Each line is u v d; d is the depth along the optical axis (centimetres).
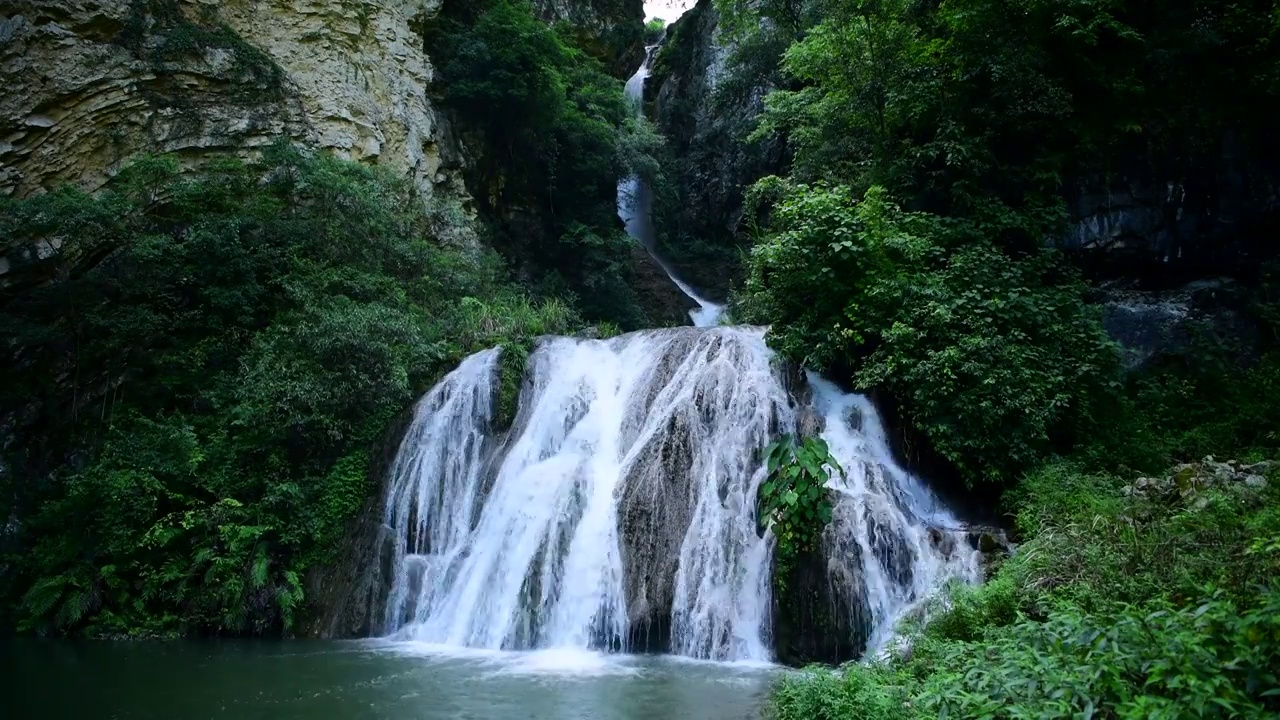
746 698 844
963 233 1415
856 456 1215
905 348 1255
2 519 1389
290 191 1869
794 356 1357
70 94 1722
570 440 1415
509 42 2519
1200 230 1452
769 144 2986
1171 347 1388
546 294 2605
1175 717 423
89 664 1030
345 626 1246
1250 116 1447
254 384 1422
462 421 1466
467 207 2470
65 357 1570
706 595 1107
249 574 1257
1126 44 1527
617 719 769
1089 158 1491
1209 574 673
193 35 1927
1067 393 1195
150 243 1561
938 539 1054
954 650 674
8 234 1541
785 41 2747
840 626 998
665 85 3872
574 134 2783
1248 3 1461
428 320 1748
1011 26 1552
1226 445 1228
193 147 1870
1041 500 1070
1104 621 601
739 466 1226
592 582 1162
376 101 2269
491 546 1277
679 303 3056
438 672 970
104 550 1290
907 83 1570
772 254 1373
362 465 1418
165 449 1386
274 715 796
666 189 3225
